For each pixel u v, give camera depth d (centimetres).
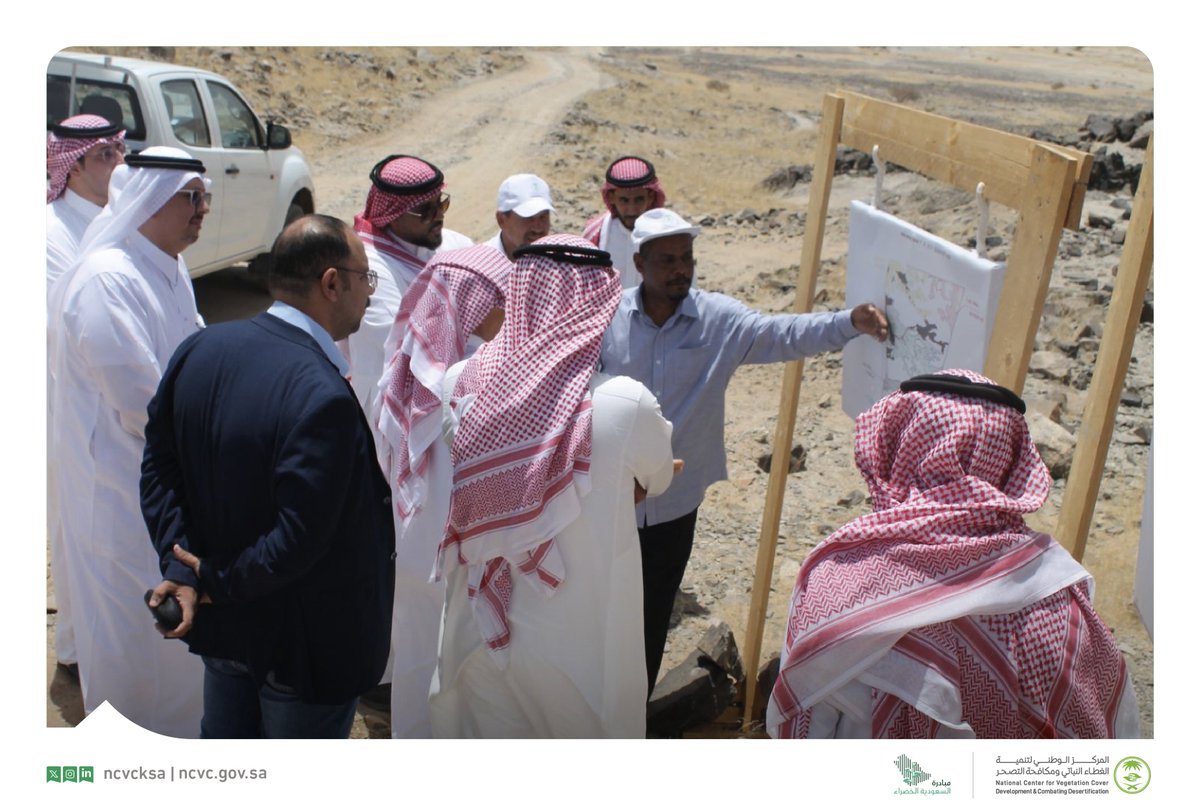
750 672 427
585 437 271
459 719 304
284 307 282
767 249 1204
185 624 265
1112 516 589
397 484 372
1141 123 1784
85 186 494
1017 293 275
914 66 4659
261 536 266
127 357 358
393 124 2233
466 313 365
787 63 4409
